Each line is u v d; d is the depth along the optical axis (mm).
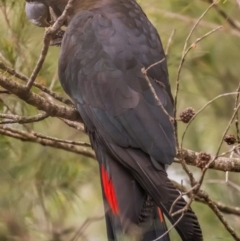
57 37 9039
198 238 7047
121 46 8242
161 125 7789
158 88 8102
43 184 10430
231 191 10977
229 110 11703
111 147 7812
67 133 10891
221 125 11570
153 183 7418
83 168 10781
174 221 7105
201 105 11586
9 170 10320
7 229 10203
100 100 8062
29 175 10375
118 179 7676
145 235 7352
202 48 11305
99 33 8359
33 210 10406
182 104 11547
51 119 10633
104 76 8125
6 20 9219
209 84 11641
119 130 7848
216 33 11273
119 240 7402
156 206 7488
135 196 7535
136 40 8344
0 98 8953
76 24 8531
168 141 7684
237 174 11195
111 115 7945
